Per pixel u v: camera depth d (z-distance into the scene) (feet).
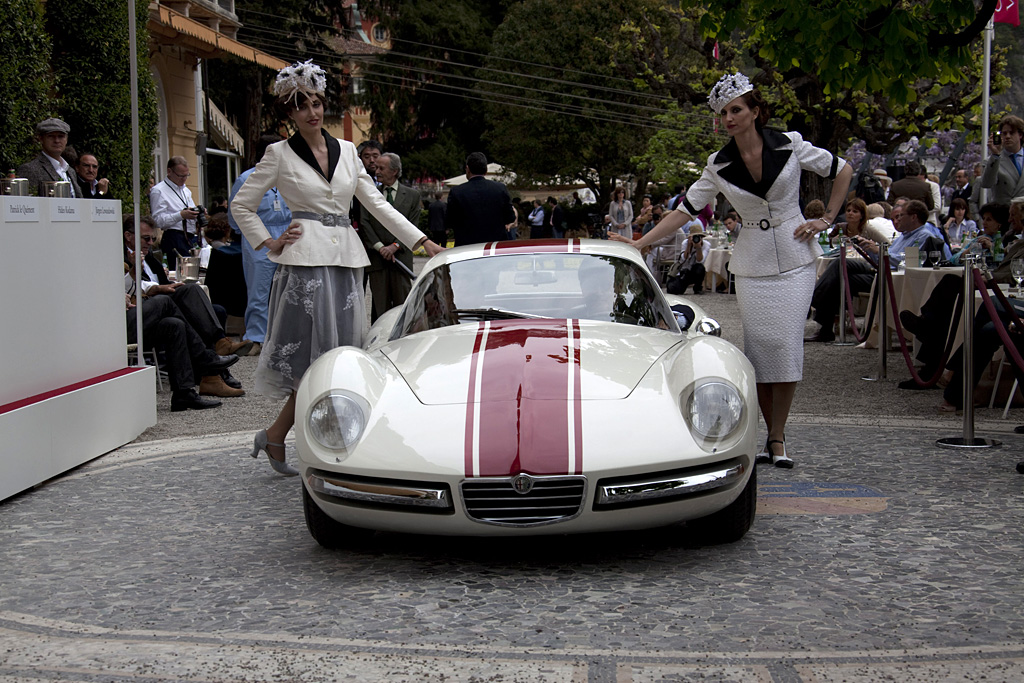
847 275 37.81
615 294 16.74
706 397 12.95
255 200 16.96
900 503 15.70
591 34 145.89
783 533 14.26
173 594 12.19
